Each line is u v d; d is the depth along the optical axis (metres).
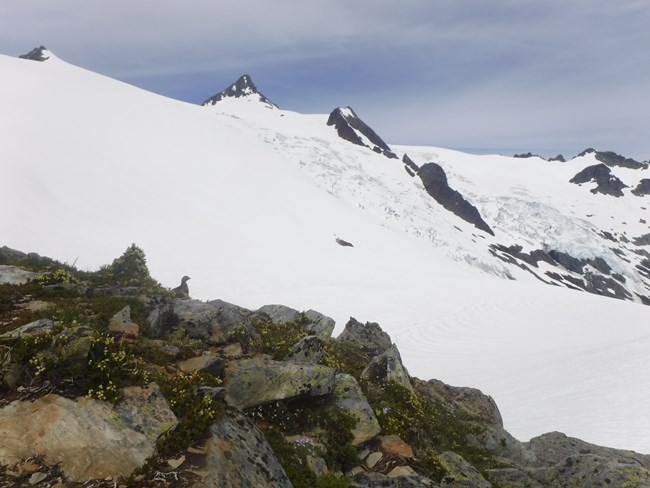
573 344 35.62
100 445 5.62
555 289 61.06
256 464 6.39
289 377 8.66
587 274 156.12
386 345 15.65
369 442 8.77
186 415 6.42
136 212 66.56
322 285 50.22
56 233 49.69
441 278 63.12
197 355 8.65
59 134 82.62
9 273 10.32
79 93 106.31
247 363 8.79
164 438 5.96
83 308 8.66
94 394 6.16
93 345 6.73
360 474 7.87
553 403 21.62
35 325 7.25
